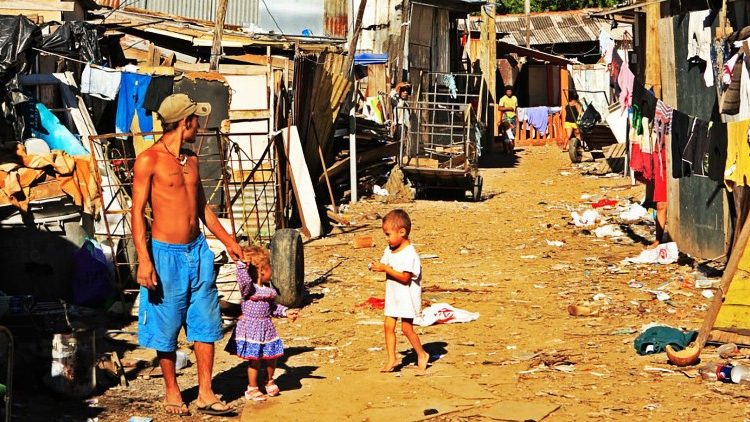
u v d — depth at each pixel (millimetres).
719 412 6211
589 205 18469
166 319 6426
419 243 14633
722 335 7680
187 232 6426
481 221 16891
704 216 11586
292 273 9773
